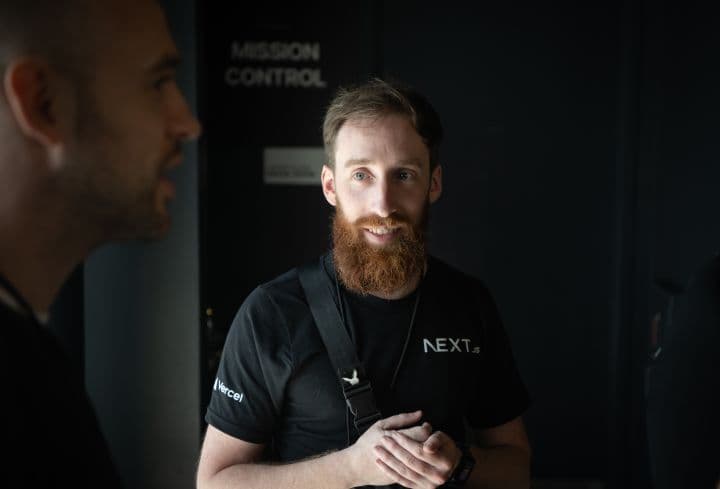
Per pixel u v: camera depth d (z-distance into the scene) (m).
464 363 1.52
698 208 2.58
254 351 1.47
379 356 1.47
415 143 1.48
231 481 1.41
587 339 3.39
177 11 2.57
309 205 3.34
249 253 3.35
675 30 3.00
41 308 0.72
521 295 3.39
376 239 1.50
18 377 0.64
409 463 1.26
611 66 3.28
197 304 2.59
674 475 1.10
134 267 2.58
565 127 3.32
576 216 3.35
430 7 3.28
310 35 3.27
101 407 2.60
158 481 2.60
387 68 3.31
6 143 0.65
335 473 1.34
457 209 3.37
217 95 3.29
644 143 3.23
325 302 1.49
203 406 2.67
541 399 3.42
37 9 0.65
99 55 0.68
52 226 0.69
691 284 1.19
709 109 2.50
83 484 0.70
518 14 3.28
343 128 1.50
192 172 2.59
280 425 1.50
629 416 3.32
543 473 3.43
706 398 1.08
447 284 1.59
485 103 3.32
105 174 0.70
